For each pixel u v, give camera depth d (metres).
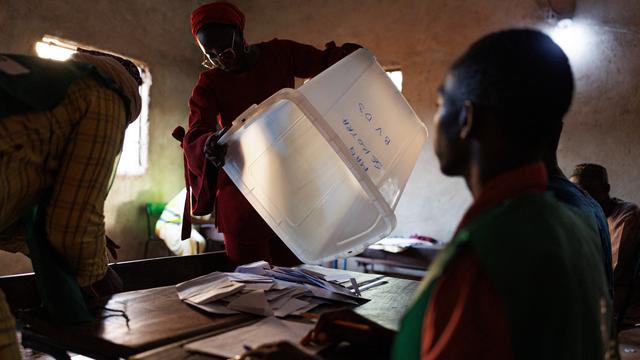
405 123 1.76
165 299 1.46
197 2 6.09
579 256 0.64
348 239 1.59
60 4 4.64
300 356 0.78
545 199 0.63
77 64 1.21
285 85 2.20
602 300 0.71
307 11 5.86
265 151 1.58
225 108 2.17
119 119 1.26
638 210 2.83
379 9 5.42
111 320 1.26
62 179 1.17
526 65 0.60
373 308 1.47
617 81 4.38
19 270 4.31
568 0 4.38
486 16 4.88
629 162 4.36
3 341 1.02
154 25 5.57
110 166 1.24
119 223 5.21
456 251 0.60
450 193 5.02
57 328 1.20
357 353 1.03
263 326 1.21
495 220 0.59
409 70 5.24
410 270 5.07
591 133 4.49
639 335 3.57
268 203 1.66
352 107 1.60
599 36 4.43
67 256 1.23
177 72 5.85
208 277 1.59
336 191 1.54
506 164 0.65
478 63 0.63
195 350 1.03
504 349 0.54
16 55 1.14
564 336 0.55
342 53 2.14
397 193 1.71
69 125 1.15
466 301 0.56
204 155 1.84
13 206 1.17
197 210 2.01
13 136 1.06
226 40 1.95
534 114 0.61
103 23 5.03
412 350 0.65
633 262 2.76
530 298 0.54
